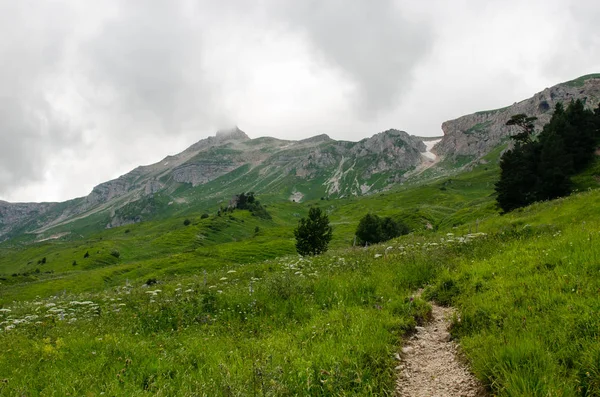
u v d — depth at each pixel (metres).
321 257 24.86
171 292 16.64
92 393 6.60
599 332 6.53
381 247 26.66
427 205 196.00
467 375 6.92
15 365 8.82
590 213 25.69
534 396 5.42
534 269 11.12
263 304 12.62
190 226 192.00
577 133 62.84
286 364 7.35
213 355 8.60
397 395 6.59
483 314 8.97
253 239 148.25
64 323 13.29
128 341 10.05
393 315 10.02
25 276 114.75
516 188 58.50
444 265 15.25
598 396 5.41
